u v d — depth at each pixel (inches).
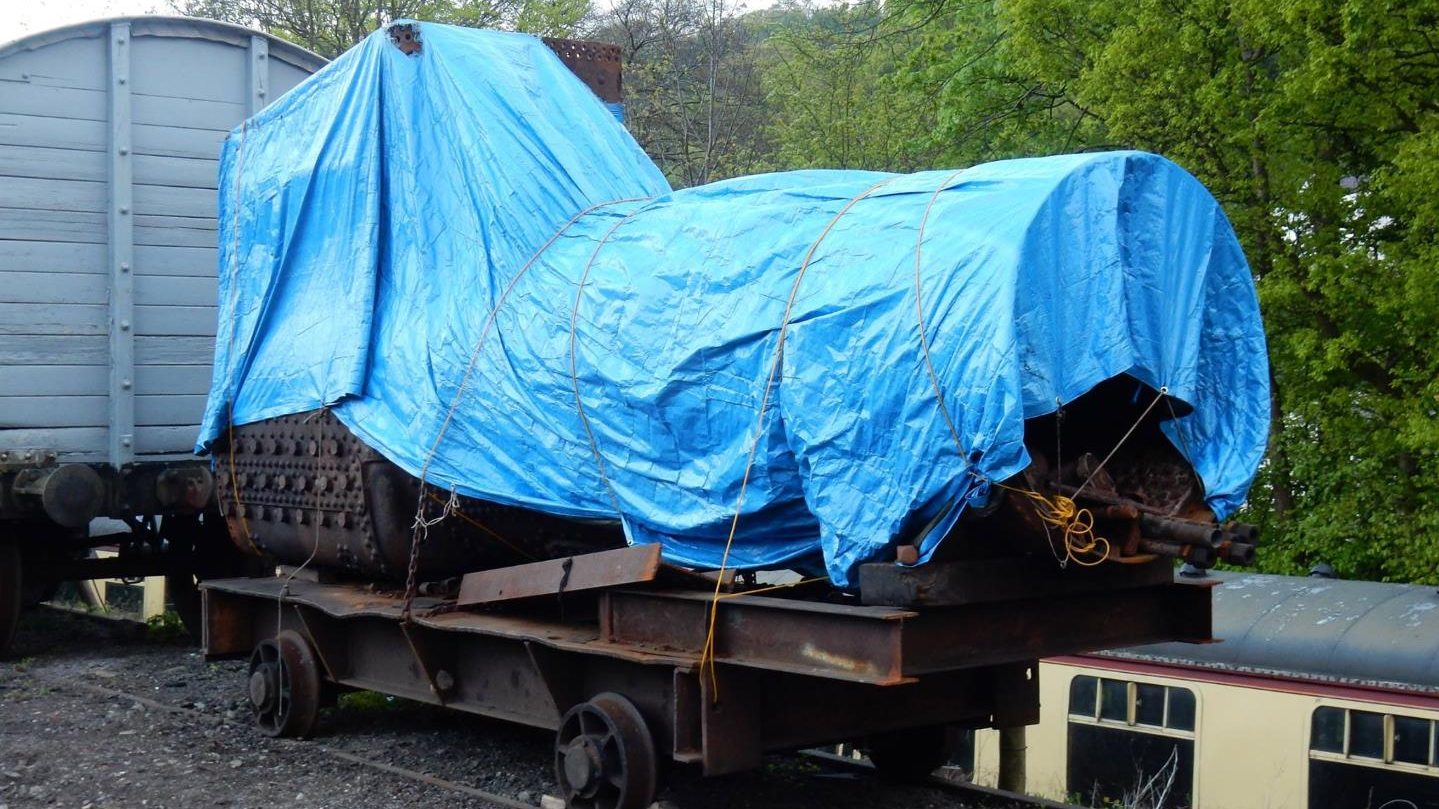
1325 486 732.0
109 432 477.4
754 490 248.4
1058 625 255.1
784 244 253.1
